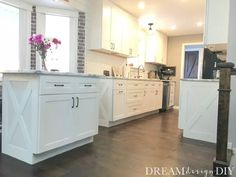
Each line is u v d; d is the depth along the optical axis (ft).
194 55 22.38
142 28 19.30
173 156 7.49
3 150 7.32
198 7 13.99
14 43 10.66
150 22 17.67
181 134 10.64
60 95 6.98
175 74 22.43
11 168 6.12
